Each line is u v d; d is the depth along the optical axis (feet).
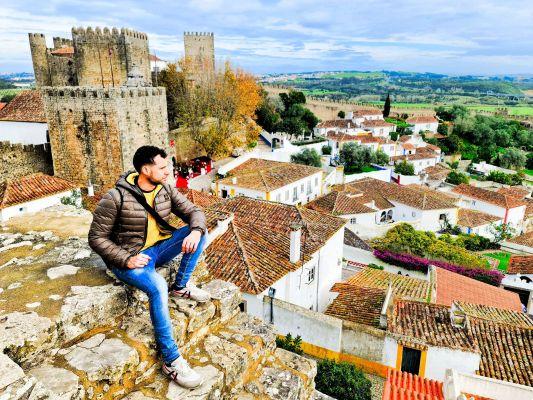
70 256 20.95
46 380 14.26
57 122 119.65
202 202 108.37
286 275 65.77
